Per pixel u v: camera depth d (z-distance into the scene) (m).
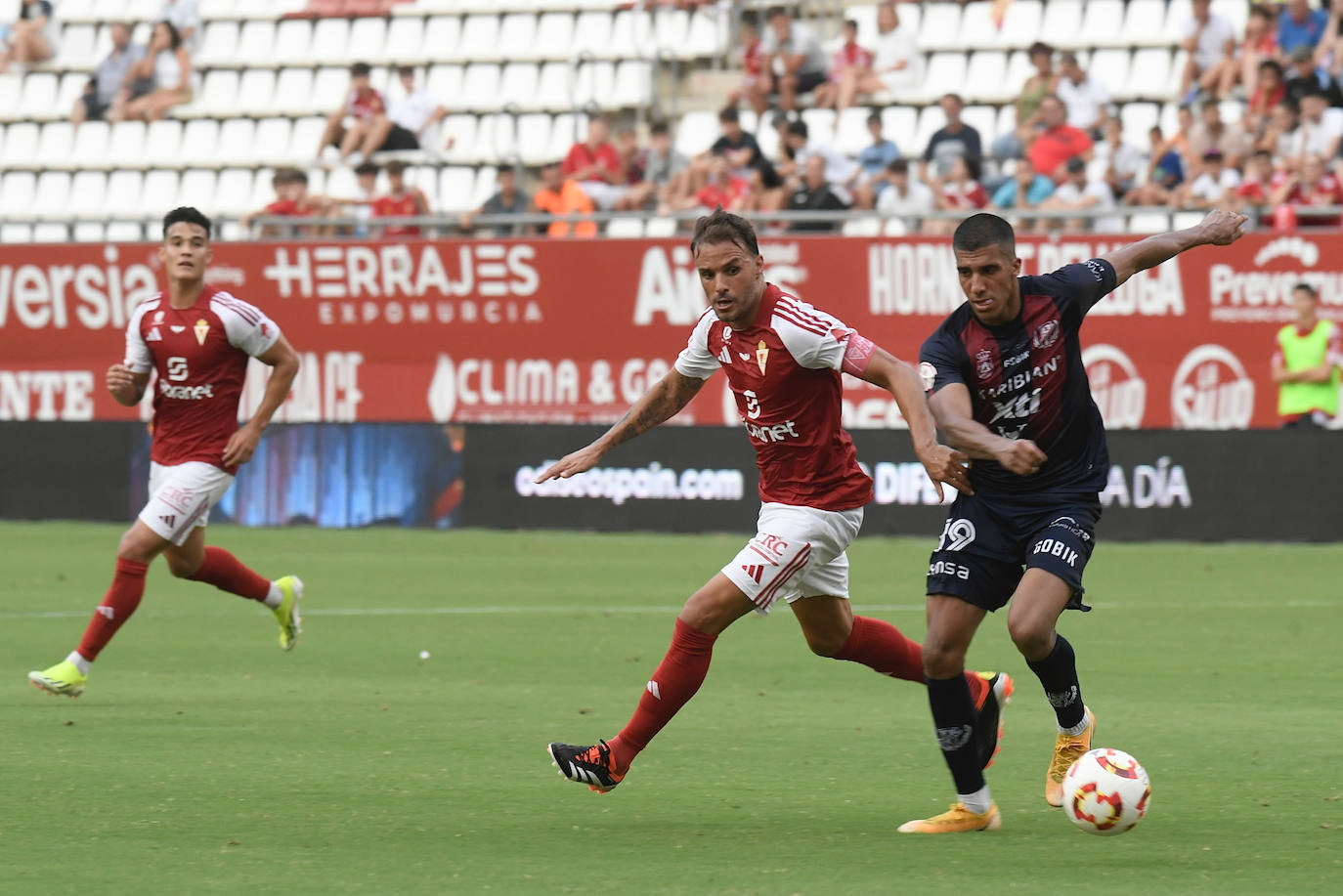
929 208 73.62
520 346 70.69
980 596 20.84
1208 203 67.25
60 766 24.58
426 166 90.25
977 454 19.50
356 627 42.22
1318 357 62.75
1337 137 71.69
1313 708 30.56
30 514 73.94
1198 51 81.56
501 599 48.09
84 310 74.12
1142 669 35.47
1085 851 19.47
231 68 101.62
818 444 21.75
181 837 20.00
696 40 95.44
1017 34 90.75
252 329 31.53
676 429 68.25
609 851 19.41
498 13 99.81
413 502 70.56
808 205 73.12
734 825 20.98
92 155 99.25
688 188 78.81
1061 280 21.06
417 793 22.78
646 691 21.34
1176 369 64.75
